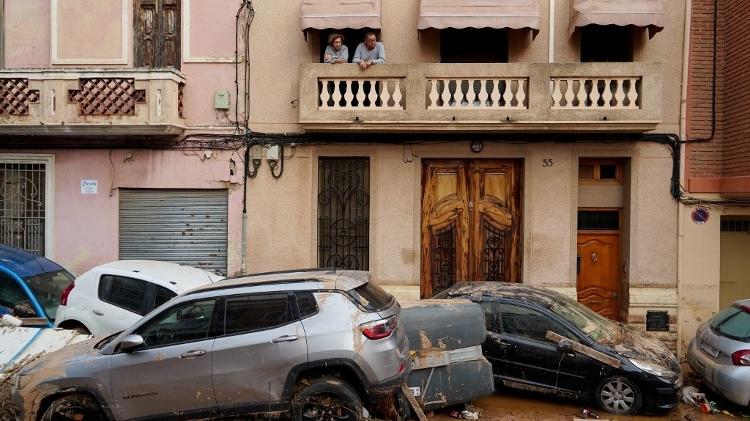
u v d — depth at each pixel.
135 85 9.20
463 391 6.44
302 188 9.73
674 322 9.47
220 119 9.81
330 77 9.07
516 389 7.12
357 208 9.84
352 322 5.30
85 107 9.25
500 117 8.90
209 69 9.81
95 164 9.86
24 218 9.91
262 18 9.79
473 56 9.80
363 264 9.84
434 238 9.91
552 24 9.60
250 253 9.80
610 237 9.95
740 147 8.94
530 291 7.73
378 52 9.33
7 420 5.51
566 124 8.89
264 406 5.25
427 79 9.03
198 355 5.30
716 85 9.50
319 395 5.24
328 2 9.30
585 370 6.81
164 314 5.50
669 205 9.53
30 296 7.71
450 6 9.09
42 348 6.31
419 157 9.64
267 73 9.78
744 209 9.44
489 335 7.18
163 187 9.84
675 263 9.53
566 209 9.55
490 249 9.86
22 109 9.25
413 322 6.45
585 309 7.70
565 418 6.62
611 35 9.73
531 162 9.56
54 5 9.90
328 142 9.67
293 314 5.39
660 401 6.61
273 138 9.74
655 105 8.83
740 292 10.12
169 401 5.31
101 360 5.39
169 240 9.93
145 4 10.02
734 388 6.67
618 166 9.85
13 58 10.07
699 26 9.54
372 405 5.55
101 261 9.85
